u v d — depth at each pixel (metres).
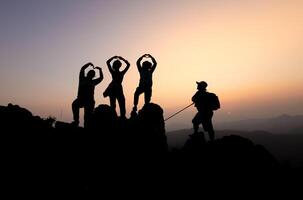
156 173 9.20
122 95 10.95
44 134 11.25
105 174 9.07
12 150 9.66
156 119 10.67
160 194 8.25
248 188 8.49
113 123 10.45
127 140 10.12
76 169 9.22
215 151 10.38
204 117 11.12
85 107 10.81
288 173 9.59
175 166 9.59
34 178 8.54
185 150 10.84
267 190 8.45
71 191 8.21
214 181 8.80
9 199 7.48
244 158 9.90
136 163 9.51
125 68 11.16
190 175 9.09
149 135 10.23
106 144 9.97
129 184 8.66
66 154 9.90
